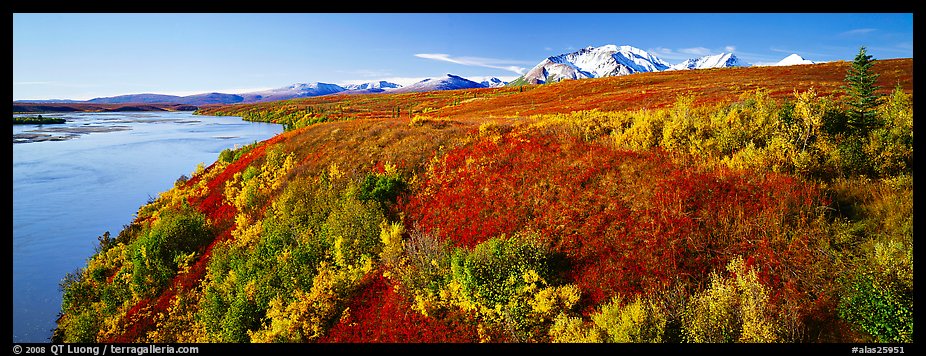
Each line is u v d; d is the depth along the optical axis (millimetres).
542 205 11609
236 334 11094
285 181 20391
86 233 26484
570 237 10055
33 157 53719
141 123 132750
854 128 11078
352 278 11156
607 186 11375
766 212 8773
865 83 12719
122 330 13406
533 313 8297
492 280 8922
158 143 68000
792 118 11906
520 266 9039
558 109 54375
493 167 14633
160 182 39875
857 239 7699
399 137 22078
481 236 11219
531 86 131125
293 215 16109
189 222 18234
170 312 13250
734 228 8766
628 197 10625
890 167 9469
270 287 12039
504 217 11609
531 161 14227
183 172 43938
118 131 94938
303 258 12797
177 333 12266
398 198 14594
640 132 13859
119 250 19562
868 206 8398
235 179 23875
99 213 30547
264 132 88938
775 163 10430
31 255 23000
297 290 11297
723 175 10344
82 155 55156
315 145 25484
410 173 16656
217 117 187750
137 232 22406
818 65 71062
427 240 11219
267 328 10789
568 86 93625
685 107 16125
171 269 16297
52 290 18922
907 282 6090
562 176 12523
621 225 9867
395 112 102375
